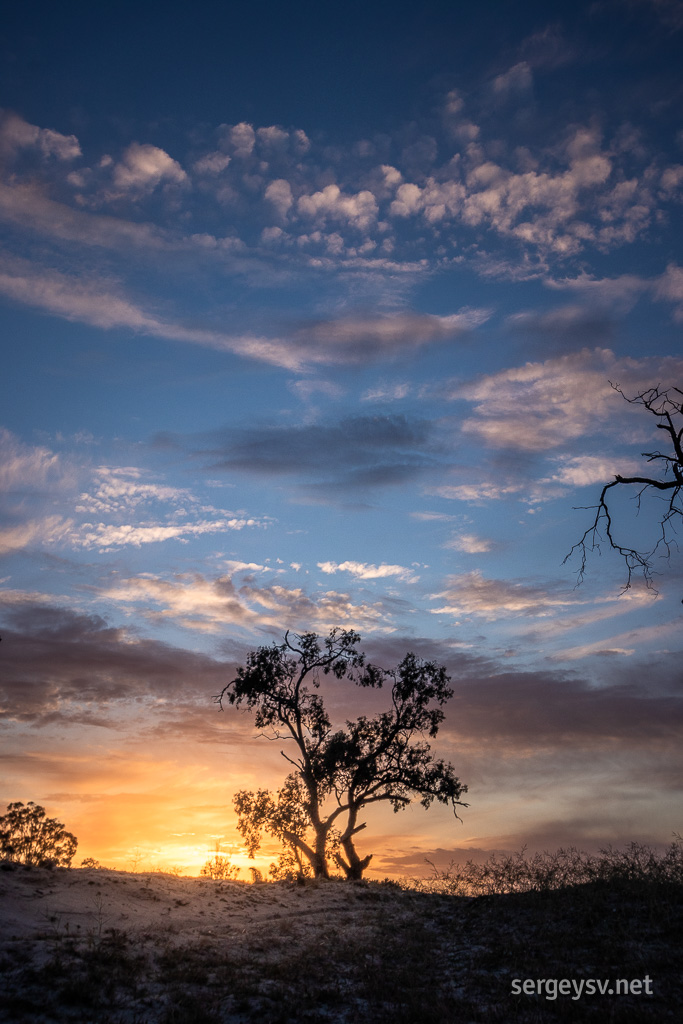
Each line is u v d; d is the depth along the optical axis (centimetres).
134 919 1353
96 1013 875
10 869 1492
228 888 1766
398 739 3147
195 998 943
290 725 3162
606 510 2284
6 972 969
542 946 1133
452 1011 915
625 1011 854
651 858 1454
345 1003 966
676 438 2158
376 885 1925
